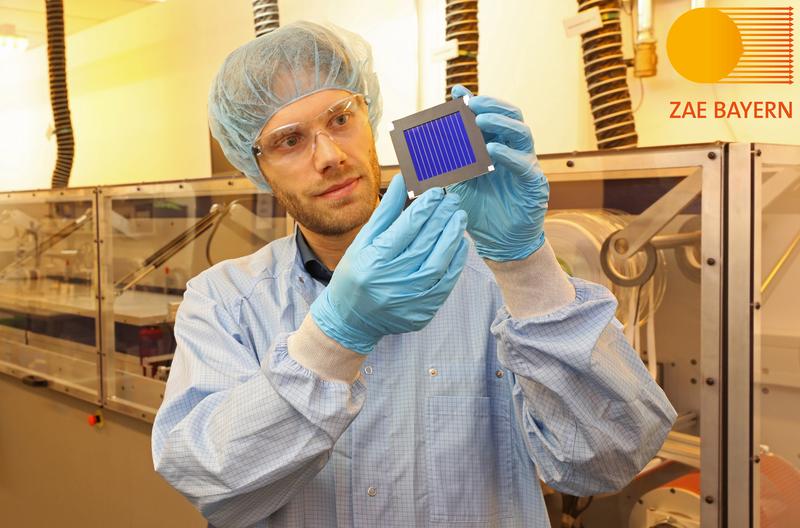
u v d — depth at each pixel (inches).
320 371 31.2
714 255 42.8
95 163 135.8
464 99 31.0
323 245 41.3
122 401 83.0
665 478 51.4
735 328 42.4
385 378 39.0
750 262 41.6
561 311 31.6
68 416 93.0
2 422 106.8
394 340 39.4
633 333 49.3
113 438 86.1
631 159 46.1
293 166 38.0
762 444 45.8
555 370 31.9
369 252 29.5
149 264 81.0
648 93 65.7
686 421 47.1
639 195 47.6
